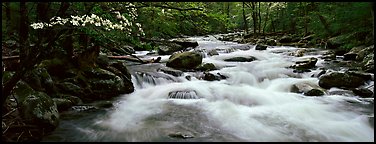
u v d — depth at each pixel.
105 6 5.28
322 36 21.86
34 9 6.55
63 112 7.64
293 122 7.43
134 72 11.31
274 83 11.29
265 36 30.72
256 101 9.09
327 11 20.91
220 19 7.11
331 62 14.86
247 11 35.00
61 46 9.34
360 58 14.70
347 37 18.45
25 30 6.14
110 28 5.40
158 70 12.23
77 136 6.39
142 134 6.59
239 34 35.78
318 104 8.80
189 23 7.20
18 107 6.29
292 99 9.31
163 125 7.14
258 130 6.93
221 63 15.04
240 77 11.98
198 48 19.94
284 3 29.34
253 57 16.42
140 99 9.22
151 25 10.74
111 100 8.98
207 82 11.20
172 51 18.08
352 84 10.34
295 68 13.45
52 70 8.96
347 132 6.87
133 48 18.70
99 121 7.29
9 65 8.14
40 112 6.35
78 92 8.57
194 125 7.16
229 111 8.20
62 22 4.98
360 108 8.45
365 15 17.55
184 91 9.55
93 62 9.77
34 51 5.08
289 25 32.59
